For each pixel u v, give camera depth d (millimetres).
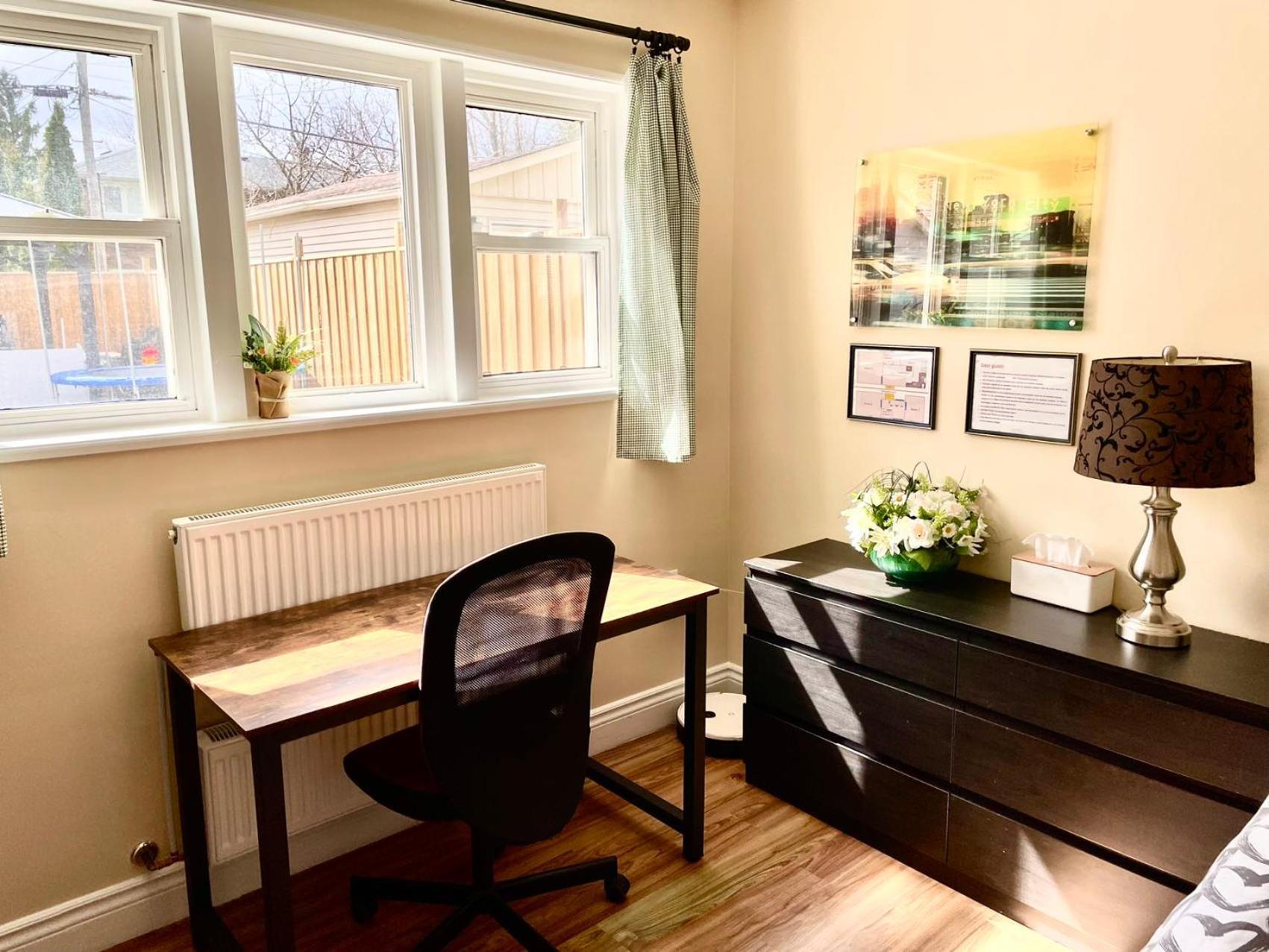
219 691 1745
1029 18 2369
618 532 3018
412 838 2590
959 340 2607
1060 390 2398
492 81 2615
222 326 2184
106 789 2121
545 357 2871
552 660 1877
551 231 2824
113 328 2102
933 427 2695
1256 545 2121
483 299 2691
